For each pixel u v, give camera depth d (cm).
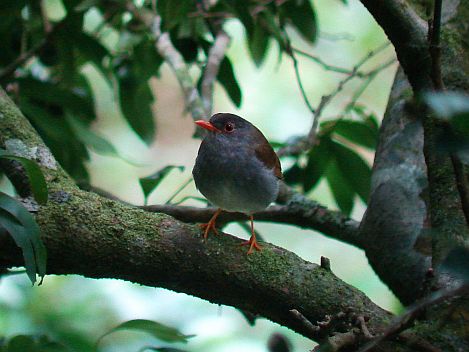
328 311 509
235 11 765
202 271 518
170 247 517
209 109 816
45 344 509
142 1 945
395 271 615
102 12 914
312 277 521
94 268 515
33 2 861
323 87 1364
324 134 817
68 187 535
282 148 838
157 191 1448
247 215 751
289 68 1366
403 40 525
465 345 461
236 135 666
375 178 666
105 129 1409
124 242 511
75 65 855
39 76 915
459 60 603
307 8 849
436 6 412
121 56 878
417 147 653
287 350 454
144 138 877
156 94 1535
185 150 1521
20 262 509
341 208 844
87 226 508
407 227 619
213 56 841
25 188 542
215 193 671
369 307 511
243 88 1374
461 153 310
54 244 500
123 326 501
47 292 973
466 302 476
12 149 555
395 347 471
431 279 470
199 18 845
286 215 742
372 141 827
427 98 293
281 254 533
